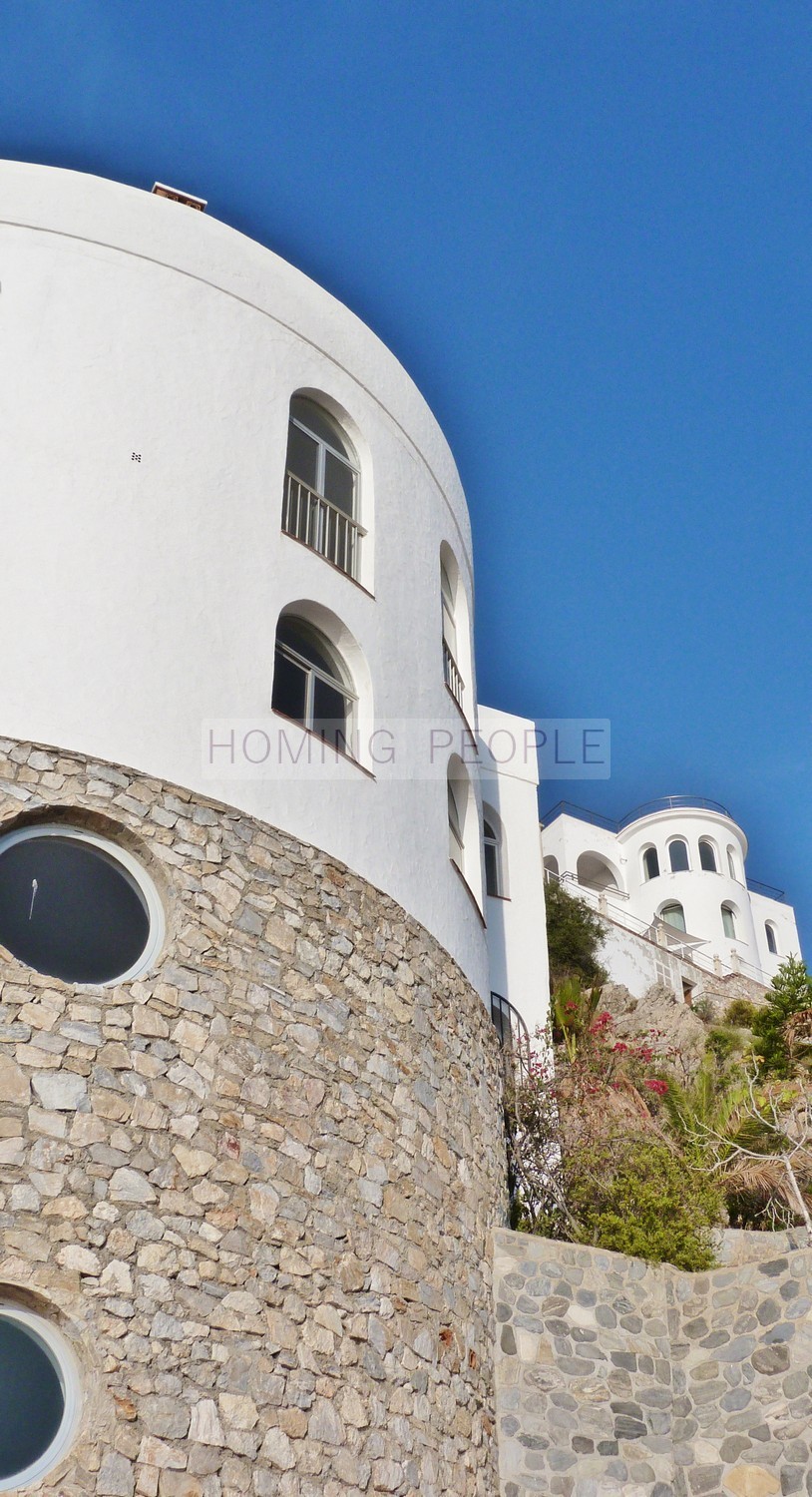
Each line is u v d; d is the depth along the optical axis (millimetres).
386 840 16500
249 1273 12117
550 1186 18328
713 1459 15109
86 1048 12039
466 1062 16859
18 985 12008
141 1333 11094
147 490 15641
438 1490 13172
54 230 16734
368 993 15109
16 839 13055
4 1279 10680
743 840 55156
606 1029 23188
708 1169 19266
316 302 19219
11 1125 11312
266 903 14328
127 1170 11703
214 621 15438
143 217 17453
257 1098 13078
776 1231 18469
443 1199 15156
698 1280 16375
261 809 14859
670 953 41625
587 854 52688
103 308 16531
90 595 14609
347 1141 13867
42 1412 10547
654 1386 15711
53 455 15234
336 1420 12227
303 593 16750
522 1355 15484
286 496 17672
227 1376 11484
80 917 12938
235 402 17141
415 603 19047
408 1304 13789
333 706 16969
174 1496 10688
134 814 13648
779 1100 21688
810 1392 14930
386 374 20266
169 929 13312
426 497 20422
